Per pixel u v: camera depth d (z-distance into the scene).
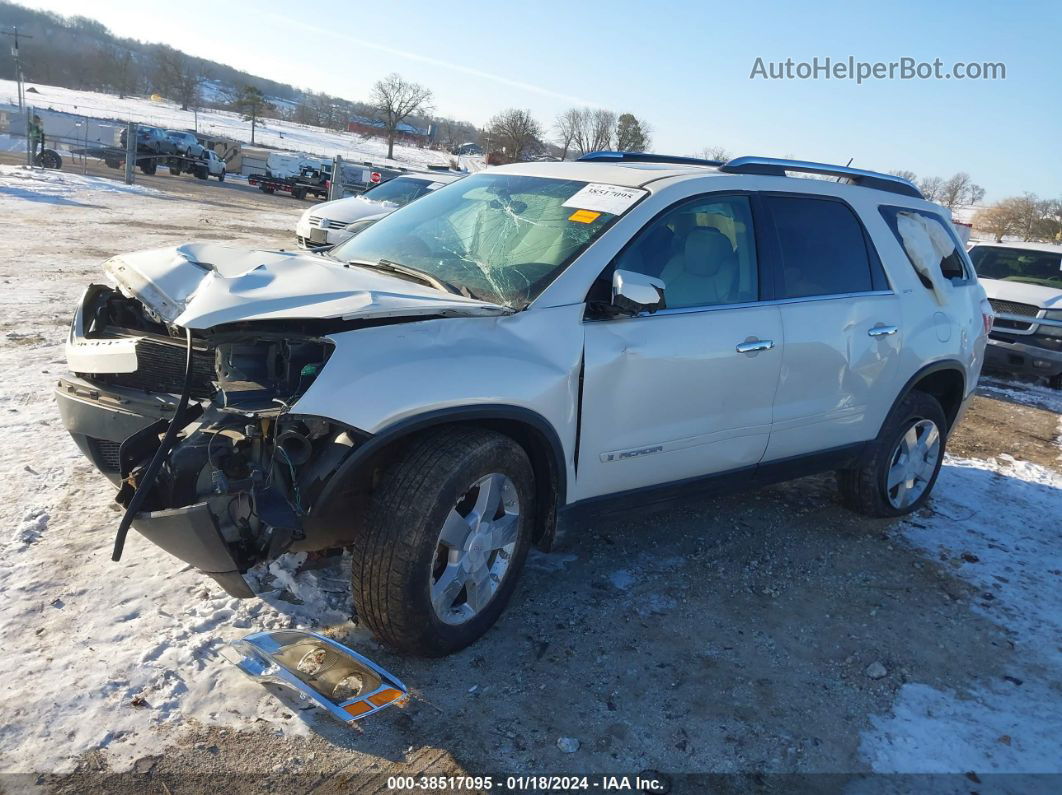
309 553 3.43
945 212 5.33
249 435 2.79
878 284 4.61
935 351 4.87
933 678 3.44
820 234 4.35
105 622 3.14
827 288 4.32
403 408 2.82
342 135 124.62
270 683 2.89
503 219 3.88
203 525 2.66
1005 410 8.80
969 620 3.97
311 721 2.78
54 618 3.14
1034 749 3.03
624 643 3.45
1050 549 4.93
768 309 3.99
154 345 3.26
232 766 2.56
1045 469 6.62
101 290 3.73
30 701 2.70
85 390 3.38
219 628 3.19
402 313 2.95
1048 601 4.24
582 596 3.79
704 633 3.60
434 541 2.92
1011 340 10.34
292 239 18.00
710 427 3.84
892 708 3.21
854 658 3.54
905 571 4.43
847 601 4.04
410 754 2.70
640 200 3.68
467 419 3.03
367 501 3.04
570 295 3.36
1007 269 11.88
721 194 3.95
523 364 3.15
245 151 58.94
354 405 2.75
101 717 2.68
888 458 4.86
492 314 3.18
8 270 10.06
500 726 2.87
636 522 4.67
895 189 5.06
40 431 4.95
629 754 2.81
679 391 3.65
